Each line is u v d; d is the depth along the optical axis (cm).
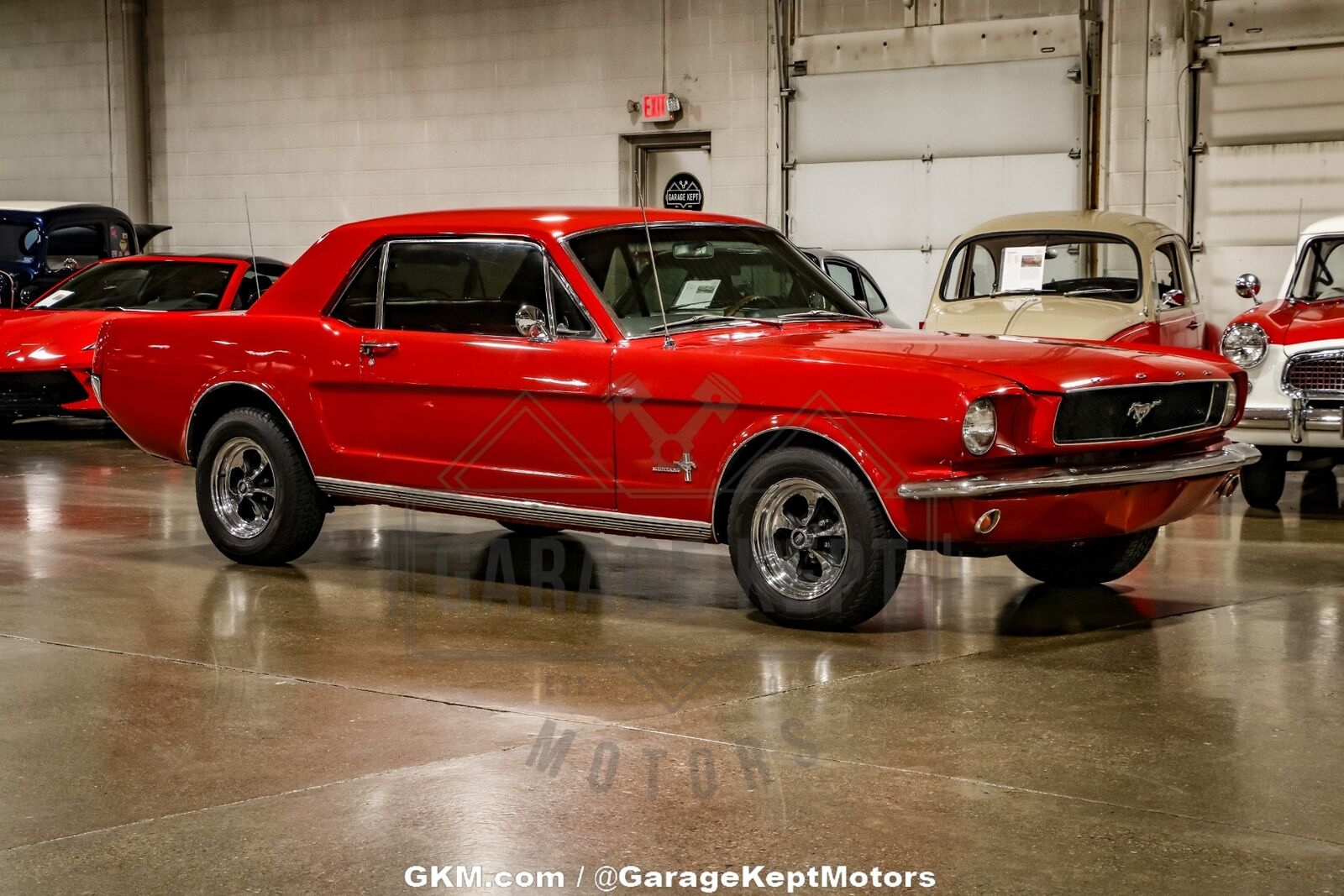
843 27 1627
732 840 355
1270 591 654
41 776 403
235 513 706
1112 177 1504
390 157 1917
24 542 775
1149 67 1476
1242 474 923
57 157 2169
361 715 459
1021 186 1552
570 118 1792
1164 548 769
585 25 1772
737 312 621
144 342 723
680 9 1714
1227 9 1430
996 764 411
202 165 2066
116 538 785
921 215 1608
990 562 729
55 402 1209
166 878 333
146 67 2098
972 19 1558
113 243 1622
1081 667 518
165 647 546
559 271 605
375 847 351
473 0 1838
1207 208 1461
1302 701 476
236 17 2014
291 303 682
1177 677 505
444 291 638
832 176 1652
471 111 1853
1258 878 332
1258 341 880
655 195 1781
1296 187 1418
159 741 434
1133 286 1036
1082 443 547
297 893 325
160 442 725
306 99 1970
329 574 686
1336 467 1160
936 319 1037
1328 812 374
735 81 1694
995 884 328
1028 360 555
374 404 649
